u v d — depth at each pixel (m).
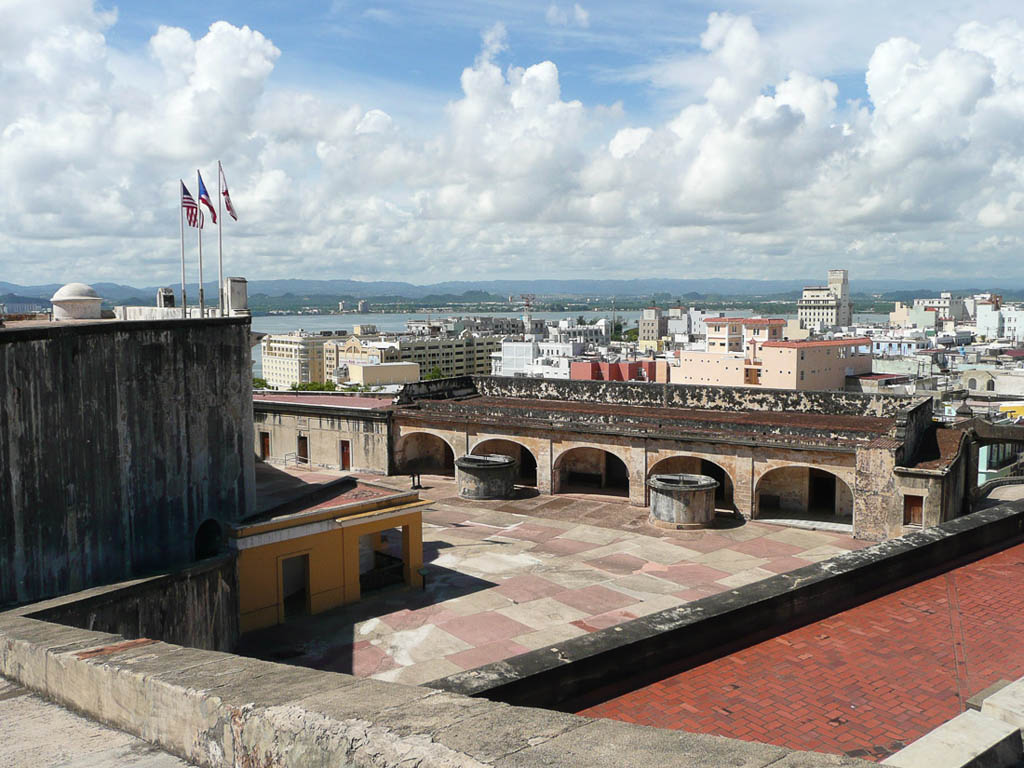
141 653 6.52
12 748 5.67
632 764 3.56
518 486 46.75
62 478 19.72
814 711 7.33
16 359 18.38
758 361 131.38
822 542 35.53
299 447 52.78
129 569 21.95
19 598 18.50
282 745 4.33
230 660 6.01
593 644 7.91
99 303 28.12
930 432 38.44
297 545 26.66
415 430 48.66
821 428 38.19
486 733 3.92
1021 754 5.82
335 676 5.26
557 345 188.50
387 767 3.71
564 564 32.88
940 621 9.30
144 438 22.52
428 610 27.80
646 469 41.56
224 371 25.75
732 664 8.29
